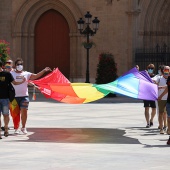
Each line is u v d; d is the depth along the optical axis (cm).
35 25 5425
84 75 5297
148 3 5094
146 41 5131
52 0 5322
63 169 1501
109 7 5116
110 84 2281
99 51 5181
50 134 2209
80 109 3431
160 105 2233
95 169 1502
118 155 1720
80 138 2097
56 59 5416
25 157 1684
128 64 5066
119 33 5091
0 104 2116
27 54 5412
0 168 1512
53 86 2298
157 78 2300
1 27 5369
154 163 1589
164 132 2273
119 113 3152
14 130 2339
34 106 3669
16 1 5372
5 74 2097
